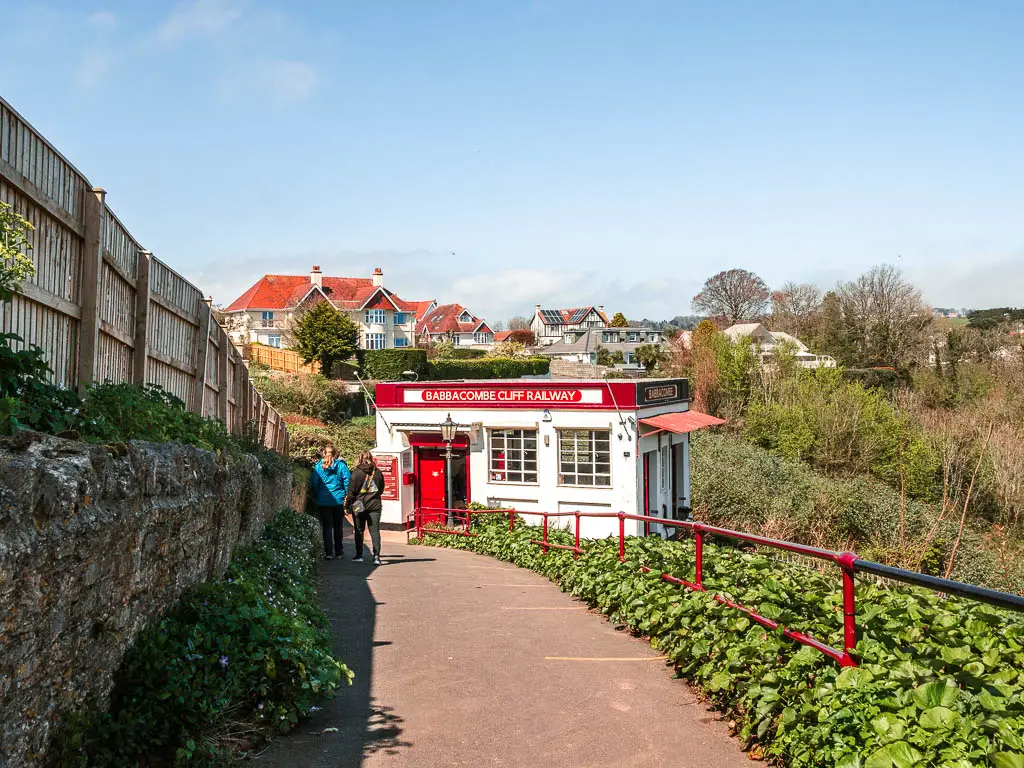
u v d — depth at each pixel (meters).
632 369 71.56
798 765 4.73
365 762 5.37
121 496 5.09
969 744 3.90
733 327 97.62
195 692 5.18
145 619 5.58
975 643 5.23
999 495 32.16
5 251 5.02
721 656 6.57
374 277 84.00
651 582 9.38
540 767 5.33
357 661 7.85
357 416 43.38
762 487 29.03
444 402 22.97
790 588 6.95
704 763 5.36
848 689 4.73
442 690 6.94
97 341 7.34
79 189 7.03
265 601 7.30
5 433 4.35
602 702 6.63
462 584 12.84
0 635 3.58
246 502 9.81
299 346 50.97
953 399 48.62
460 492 23.41
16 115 5.65
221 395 13.30
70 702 4.35
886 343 70.06
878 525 26.55
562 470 21.84
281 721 5.74
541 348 122.75
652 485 22.89
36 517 3.97
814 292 113.56
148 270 8.89
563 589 12.17
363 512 15.56
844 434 37.62
